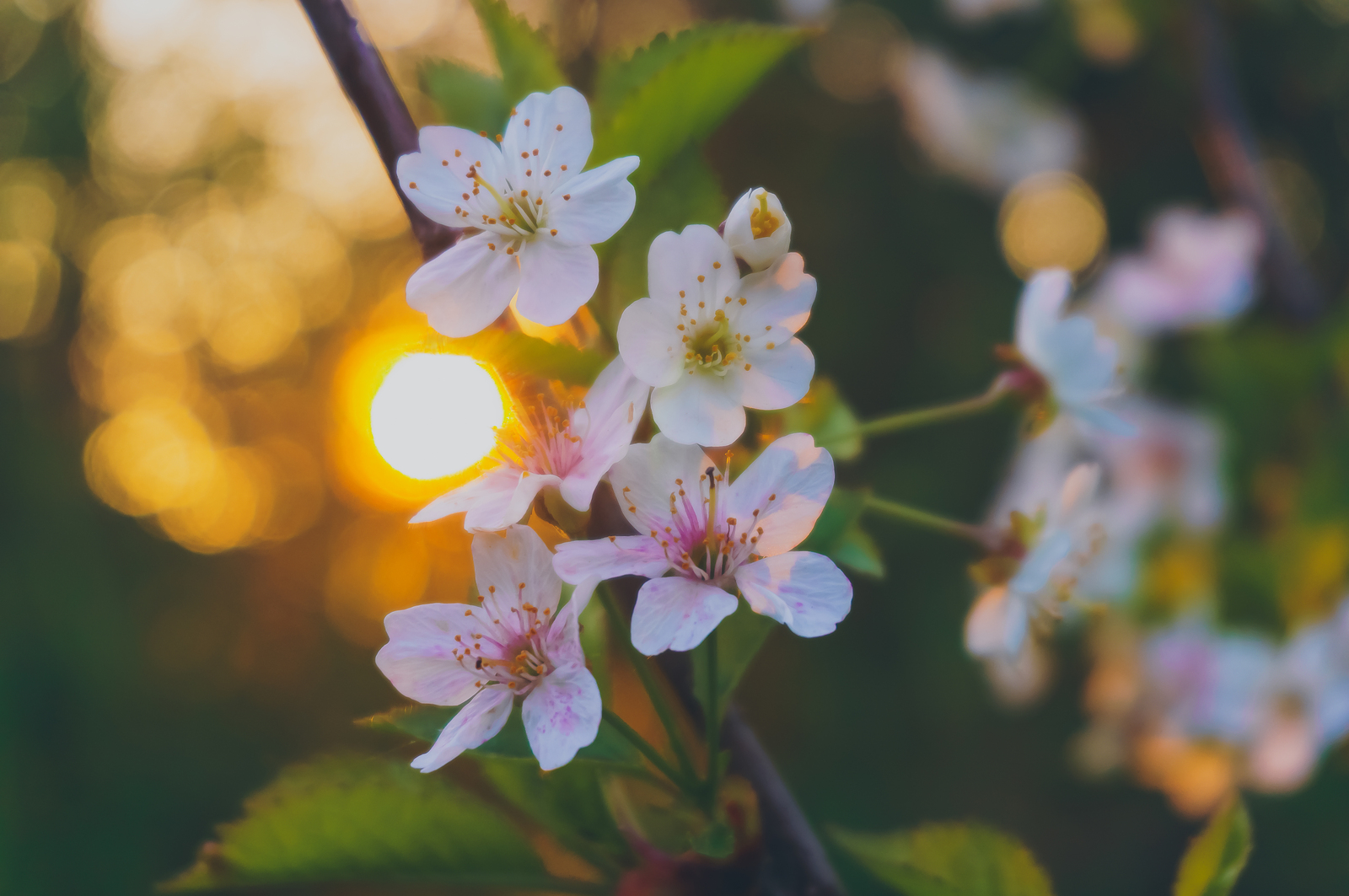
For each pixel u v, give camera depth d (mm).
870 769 2078
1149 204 2127
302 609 3207
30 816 1802
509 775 360
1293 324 619
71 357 2725
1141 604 619
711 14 2023
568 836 356
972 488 2129
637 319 332
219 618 2846
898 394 2279
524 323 350
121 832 1924
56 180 2588
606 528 342
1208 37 650
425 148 343
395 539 3051
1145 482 621
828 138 2314
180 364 3316
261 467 3465
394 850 356
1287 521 599
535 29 376
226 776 2312
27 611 1896
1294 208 2109
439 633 329
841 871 1861
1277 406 615
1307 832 1179
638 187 358
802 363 333
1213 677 585
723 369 333
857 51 2164
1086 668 1928
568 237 334
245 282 3213
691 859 347
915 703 2066
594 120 361
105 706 1961
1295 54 1832
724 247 334
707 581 326
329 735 2816
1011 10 780
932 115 838
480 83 384
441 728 330
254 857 354
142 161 2715
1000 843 349
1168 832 1945
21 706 1832
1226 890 340
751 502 330
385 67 349
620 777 364
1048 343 406
